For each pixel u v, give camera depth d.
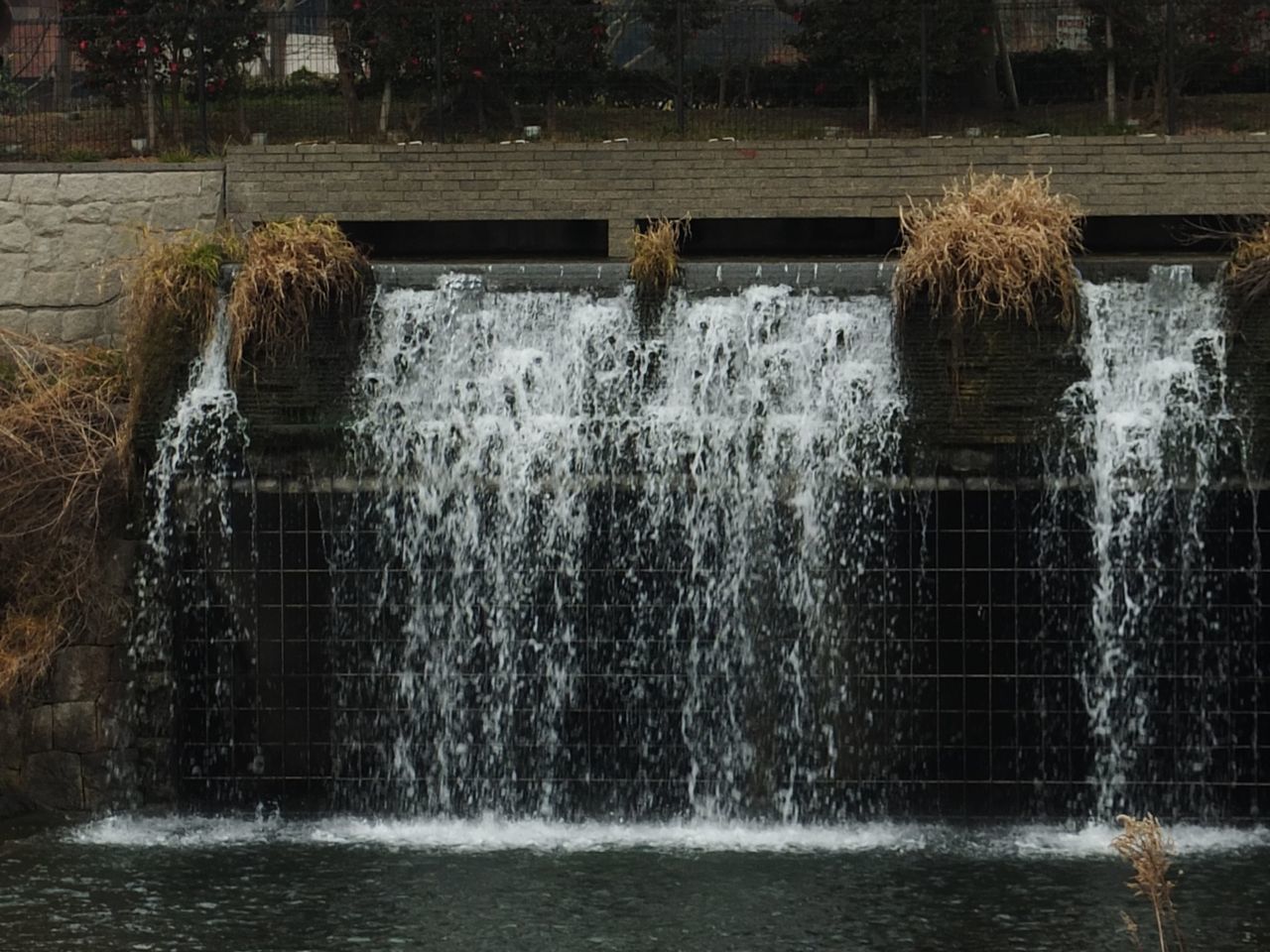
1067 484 18.89
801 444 19.20
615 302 19.55
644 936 15.33
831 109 26.31
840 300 19.36
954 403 19.03
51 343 22.91
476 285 19.66
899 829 18.75
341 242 19.98
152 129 25.83
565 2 26.83
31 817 19.31
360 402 19.55
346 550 19.48
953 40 25.72
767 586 19.20
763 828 18.88
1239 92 26.22
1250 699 18.78
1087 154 23.52
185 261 19.97
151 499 19.67
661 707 19.28
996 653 18.95
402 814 19.36
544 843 18.27
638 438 19.34
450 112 26.42
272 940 15.26
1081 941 15.11
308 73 27.50
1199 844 18.00
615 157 24.02
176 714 19.47
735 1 29.06
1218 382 18.92
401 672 19.42
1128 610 18.84
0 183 23.25
